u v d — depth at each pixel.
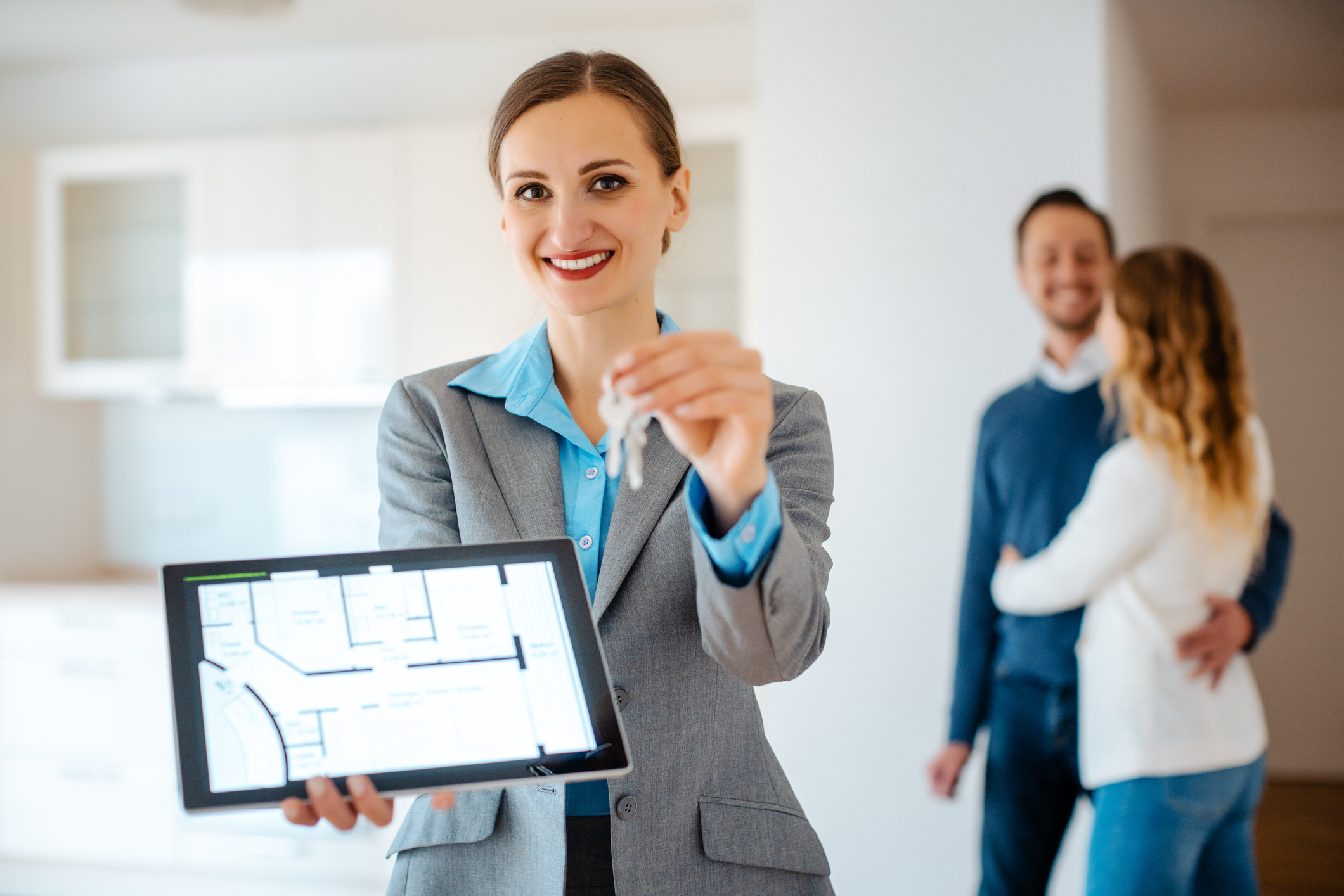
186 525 4.19
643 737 0.98
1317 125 4.62
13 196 3.86
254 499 4.12
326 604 0.84
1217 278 2.29
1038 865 2.63
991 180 2.90
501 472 1.05
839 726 2.97
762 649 0.87
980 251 2.90
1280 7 3.50
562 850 0.97
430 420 1.09
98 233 3.84
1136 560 2.23
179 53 4.00
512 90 1.02
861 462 2.96
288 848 3.36
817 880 1.03
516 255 1.04
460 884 1.03
